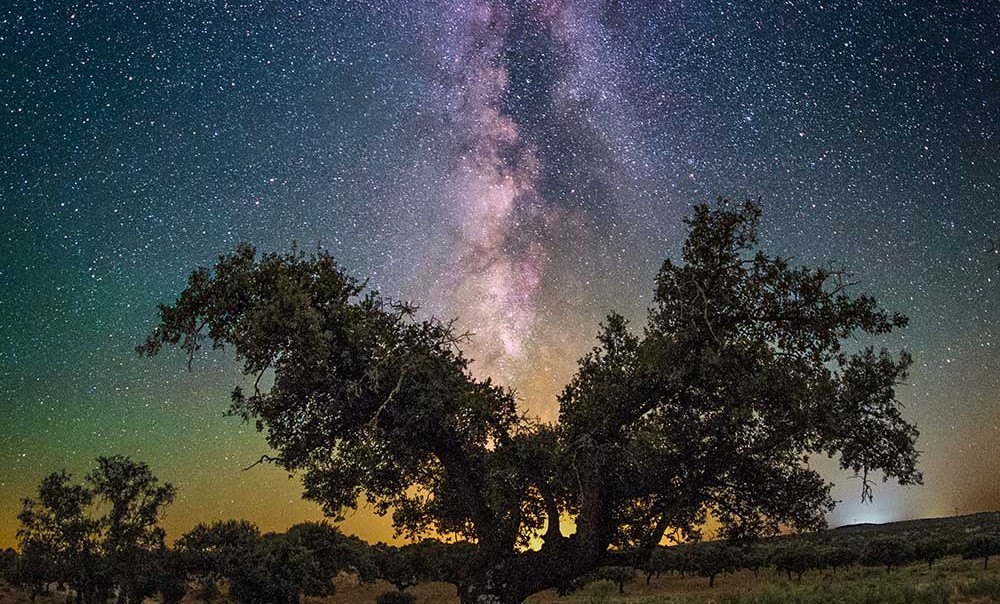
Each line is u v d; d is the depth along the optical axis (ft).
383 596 199.52
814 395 46.29
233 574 176.86
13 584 163.32
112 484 145.69
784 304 48.11
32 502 144.05
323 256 48.19
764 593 123.44
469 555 53.21
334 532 220.43
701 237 48.24
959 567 189.67
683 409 50.29
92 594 148.15
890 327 47.42
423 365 47.06
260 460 48.42
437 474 53.93
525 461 46.75
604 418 49.03
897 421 47.50
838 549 240.12
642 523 50.80
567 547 47.34
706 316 45.60
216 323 47.11
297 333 43.62
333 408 46.26
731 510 51.90
